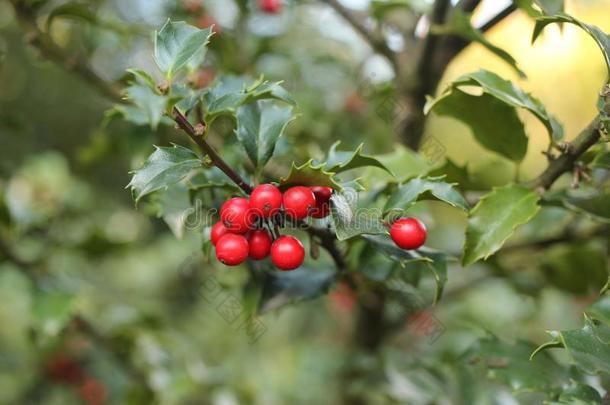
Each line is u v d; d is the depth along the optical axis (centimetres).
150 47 49
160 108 29
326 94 58
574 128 94
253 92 31
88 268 78
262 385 73
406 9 43
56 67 46
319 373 73
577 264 43
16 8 43
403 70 44
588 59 89
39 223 49
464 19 38
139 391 49
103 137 48
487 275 50
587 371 30
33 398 60
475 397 42
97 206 74
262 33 50
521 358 36
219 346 82
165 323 54
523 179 44
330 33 60
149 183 31
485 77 34
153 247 82
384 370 44
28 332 49
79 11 43
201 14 47
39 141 108
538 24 32
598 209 36
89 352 59
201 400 55
